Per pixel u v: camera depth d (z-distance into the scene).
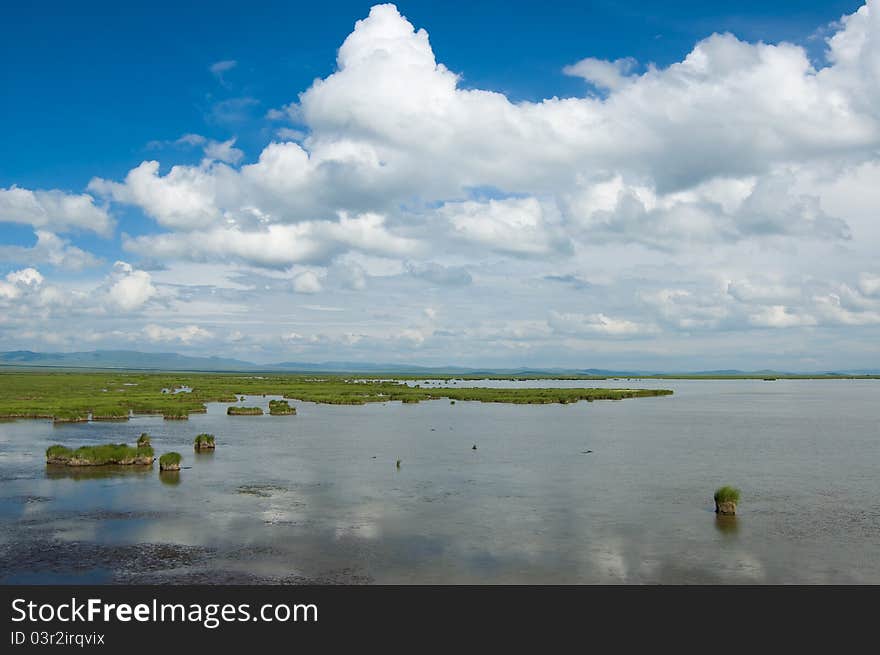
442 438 66.25
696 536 30.97
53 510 35.66
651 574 26.05
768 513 35.38
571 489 41.44
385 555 28.20
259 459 52.41
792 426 81.50
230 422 81.00
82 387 152.75
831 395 173.00
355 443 62.12
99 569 26.56
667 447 60.53
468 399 128.25
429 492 40.41
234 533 31.36
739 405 124.81
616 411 104.31
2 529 32.00
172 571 26.41
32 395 119.88
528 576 25.84
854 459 53.78
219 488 41.31
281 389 156.62
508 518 34.16
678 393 181.00
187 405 99.69
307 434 69.06
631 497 39.19
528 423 82.44
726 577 25.75
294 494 39.69
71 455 49.22
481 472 47.16
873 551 28.80
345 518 34.12
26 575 25.97
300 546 29.38
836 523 33.31
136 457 49.53
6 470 47.06
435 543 29.84
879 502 38.00
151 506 36.56
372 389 160.75
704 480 44.47
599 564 27.14
